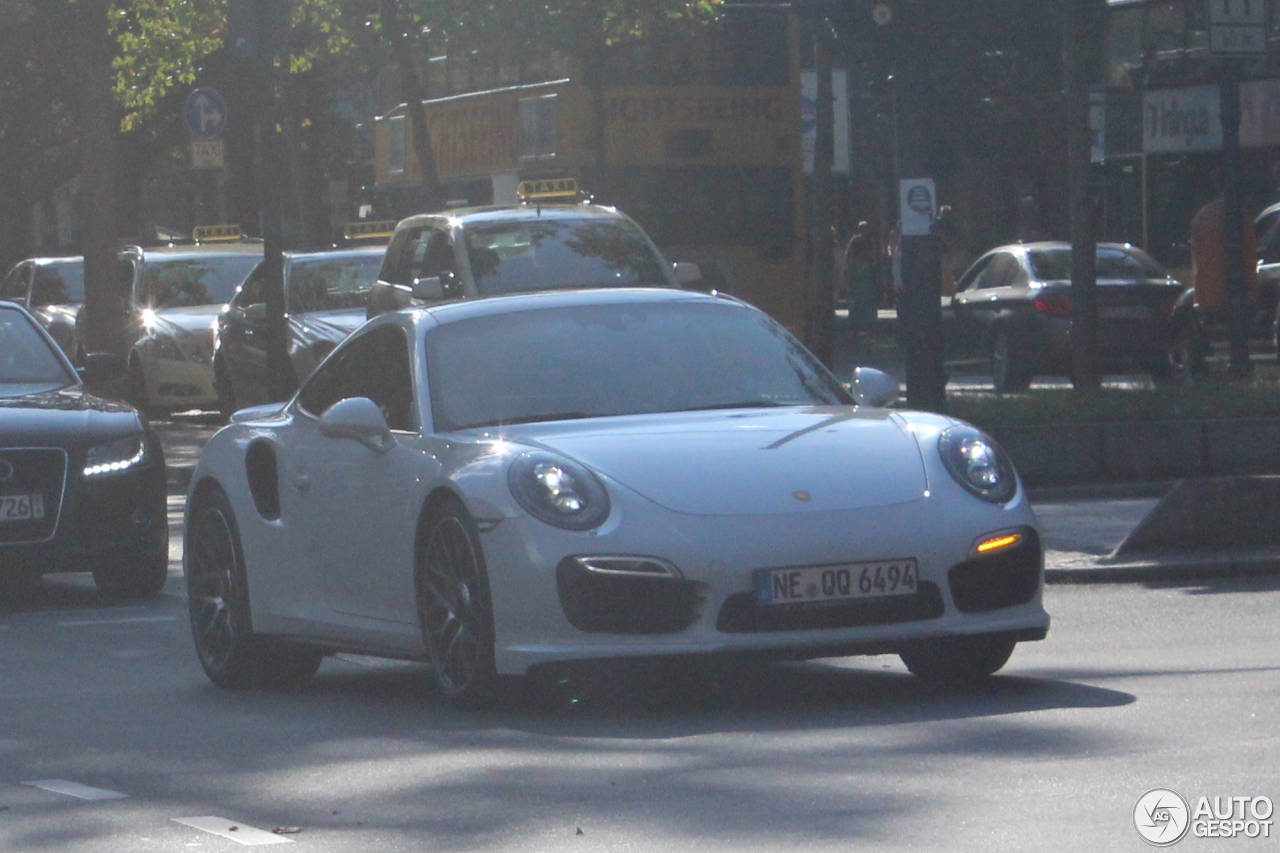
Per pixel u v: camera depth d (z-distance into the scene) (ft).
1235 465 107.96
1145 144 236.63
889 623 50.01
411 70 192.75
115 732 53.16
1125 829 37.11
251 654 61.16
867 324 254.88
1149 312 171.53
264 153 128.98
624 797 41.70
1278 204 169.58
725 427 53.36
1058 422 109.29
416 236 126.21
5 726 54.39
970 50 278.67
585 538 49.37
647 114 203.41
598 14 190.80
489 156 217.36
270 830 40.29
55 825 41.68
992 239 310.24
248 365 151.74
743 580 49.03
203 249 184.65
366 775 45.47
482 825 39.78
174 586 87.45
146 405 175.83
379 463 55.93
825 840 37.27
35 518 79.46
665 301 60.39
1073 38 128.88
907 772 42.83
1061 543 86.69
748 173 206.28
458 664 52.42
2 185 265.75
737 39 205.57
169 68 216.95
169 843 39.50
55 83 256.52
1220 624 66.28
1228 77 117.50
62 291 194.59
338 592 57.82
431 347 57.82
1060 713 49.21
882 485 51.06
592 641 49.24
